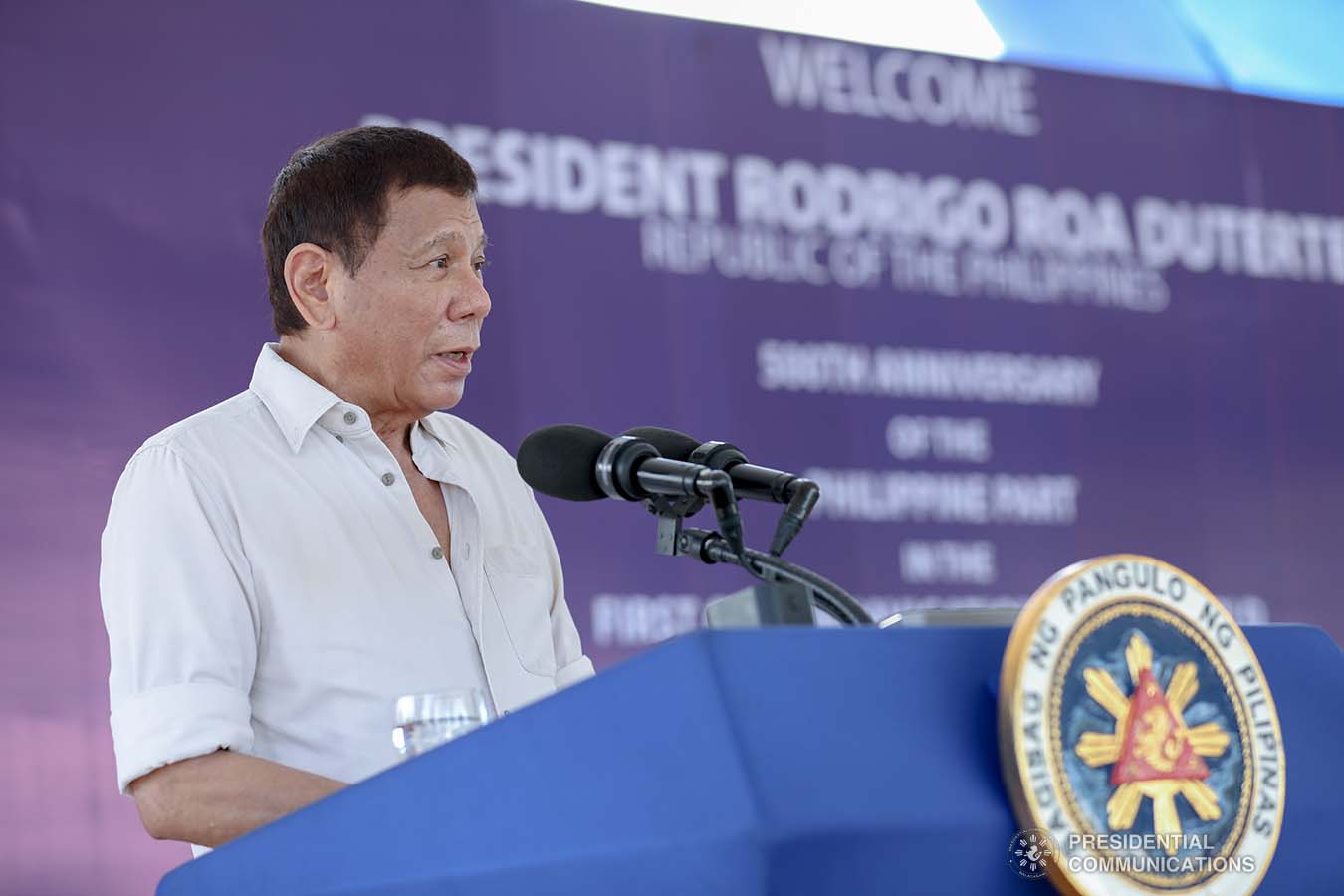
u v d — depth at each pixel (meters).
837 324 10.45
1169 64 11.91
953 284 10.86
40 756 8.01
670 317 10.00
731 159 10.36
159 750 3.87
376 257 4.66
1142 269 11.52
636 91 10.16
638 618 9.52
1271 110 12.21
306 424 4.58
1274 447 11.70
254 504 4.42
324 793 3.75
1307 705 2.76
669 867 2.21
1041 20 11.54
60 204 8.50
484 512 5.00
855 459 10.33
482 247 4.86
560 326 9.70
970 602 10.47
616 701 2.35
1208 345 11.64
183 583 4.16
